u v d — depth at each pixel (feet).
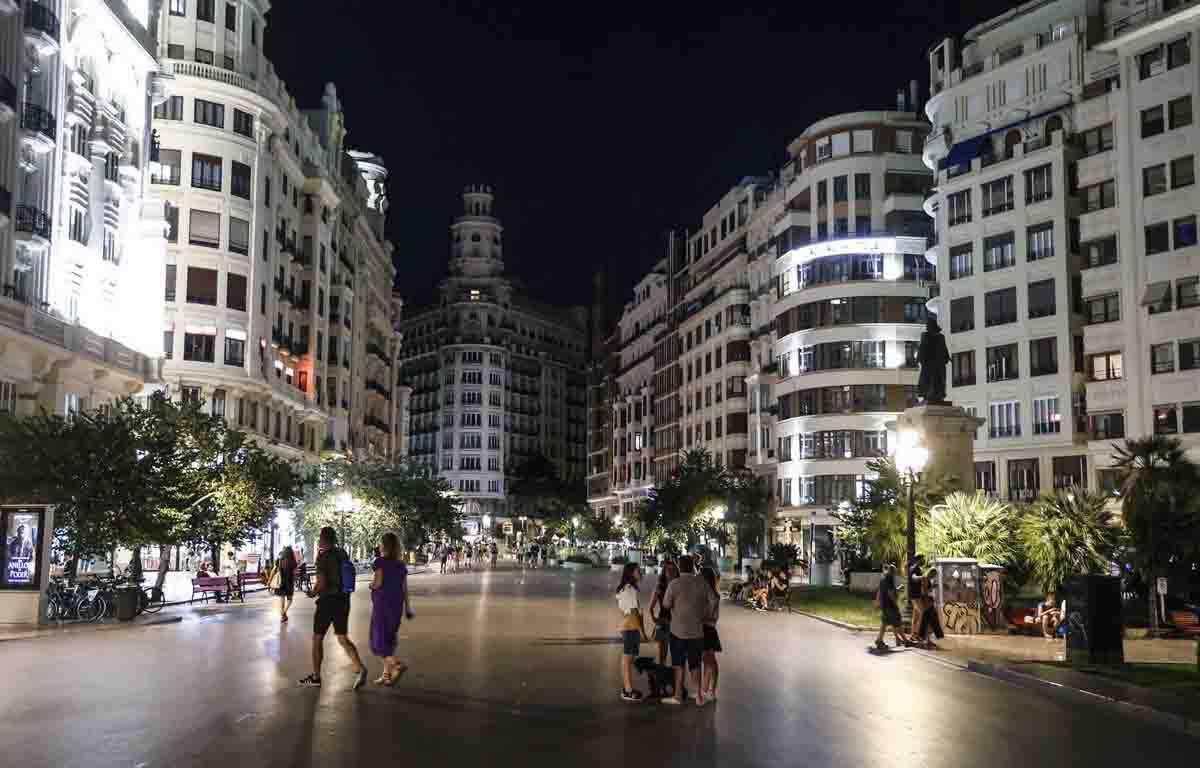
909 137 278.05
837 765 37.17
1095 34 207.82
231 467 136.15
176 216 195.62
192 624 95.35
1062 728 46.29
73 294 140.67
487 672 61.62
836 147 281.13
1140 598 112.27
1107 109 201.46
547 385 583.17
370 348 321.52
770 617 116.26
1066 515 103.35
